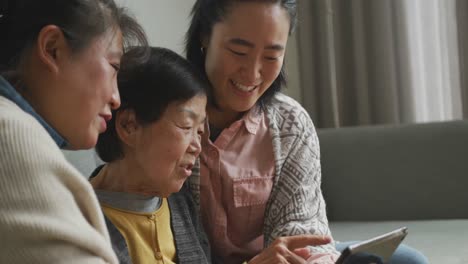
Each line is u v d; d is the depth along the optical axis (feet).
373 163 7.20
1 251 1.97
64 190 2.12
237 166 3.95
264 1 3.65
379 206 7.15
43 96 2.36
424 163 7.02
